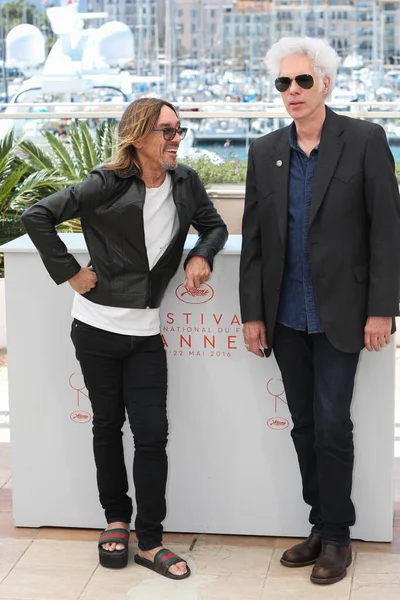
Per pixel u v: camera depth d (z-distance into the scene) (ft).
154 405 10.12
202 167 23.93
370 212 9.41
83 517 11.44
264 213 9.76
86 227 9.85
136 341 9.96
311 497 10.53
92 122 24.34
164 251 9.80
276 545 11.00
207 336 10.79
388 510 10.86
